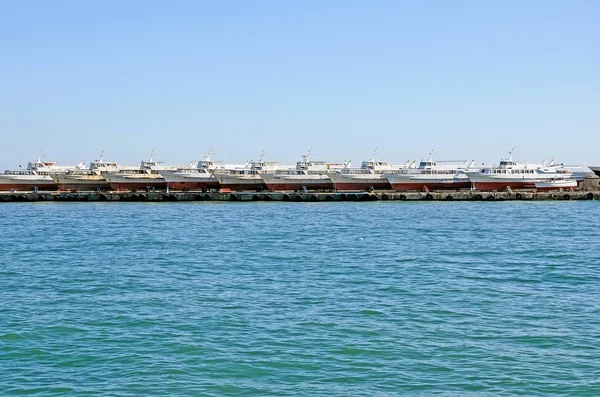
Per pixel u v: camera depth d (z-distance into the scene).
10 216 157.88
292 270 72.00
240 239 104.00
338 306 54.00
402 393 36.16
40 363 40.59
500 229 119.06
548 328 47.34
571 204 197.38
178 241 101.81
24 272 71.88
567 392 36.19
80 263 78.31
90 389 36.72
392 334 45.97
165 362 40.62
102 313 52.09
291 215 156.88
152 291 60.53
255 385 37.19
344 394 36.03
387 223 132.88
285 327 47.72
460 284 63.16
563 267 73.50
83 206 194.62
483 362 40.53
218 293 59.41
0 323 49.19
